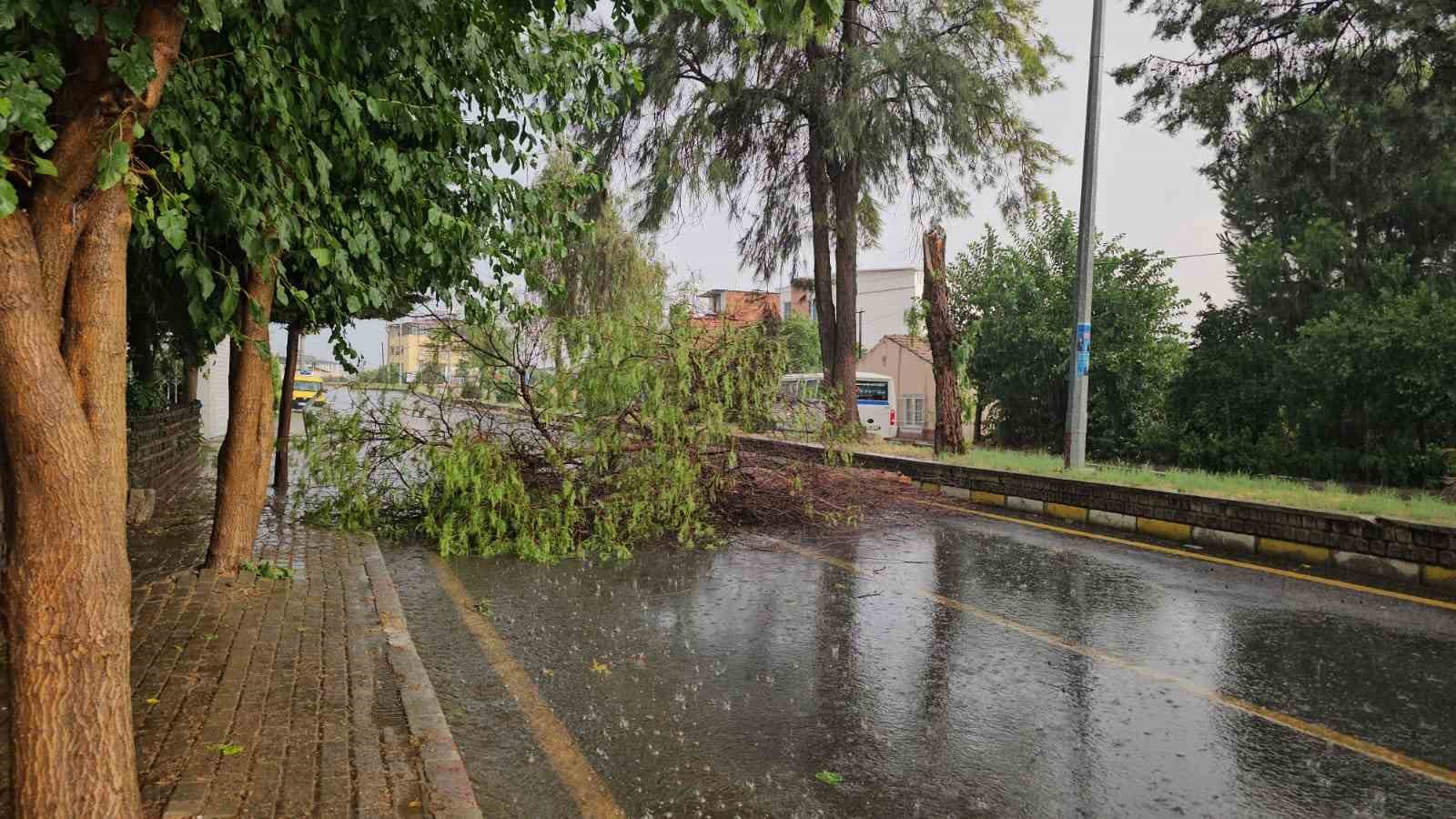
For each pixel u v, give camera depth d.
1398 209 20.28
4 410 2.32
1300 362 20.16
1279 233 23.19
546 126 6.58
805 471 11.73
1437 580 7.19
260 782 3.19
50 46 2.98
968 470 12.66
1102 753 3.90
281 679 4.34
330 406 9.68
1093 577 7.60
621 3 3.44
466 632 5.79
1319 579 7.53
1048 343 25.66
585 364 9.66
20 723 2.32
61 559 2.34
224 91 4.81
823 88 19.03
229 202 4.69
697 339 10.27
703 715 4.33
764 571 7.90
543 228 7.50
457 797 3.18
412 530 9.82
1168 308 25.03
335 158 5.78
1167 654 5.36
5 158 2.19
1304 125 13.83
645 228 21.27
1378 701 4.57
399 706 4.12
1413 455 18.44
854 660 5.23
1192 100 14.19
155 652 4.68
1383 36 12.38
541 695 4.60
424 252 6.49
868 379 34.59
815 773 3.69
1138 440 24.66
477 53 5.79
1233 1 13.23
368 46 5.54
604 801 3.43
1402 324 18.42
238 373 6.81
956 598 6.82
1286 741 4.05
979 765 3.77
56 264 2.49
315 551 7.93
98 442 2.59
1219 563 8.22
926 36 19.14
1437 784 3.61
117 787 2.41
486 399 9.82
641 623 6.04
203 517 9.44
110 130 2.54
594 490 9.66
